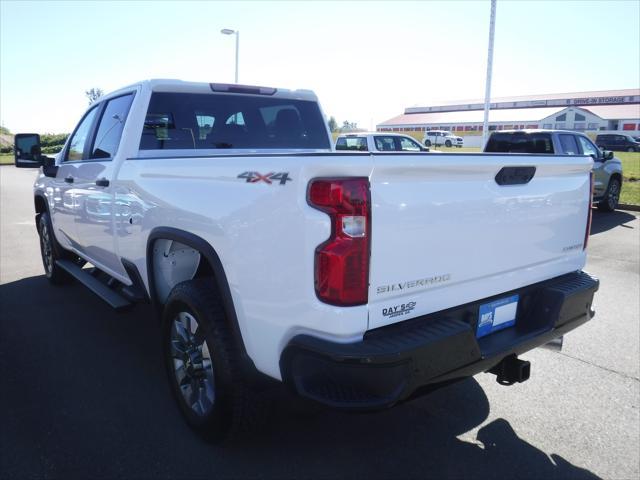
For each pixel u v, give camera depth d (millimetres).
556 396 3785
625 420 3473
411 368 2330
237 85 4508
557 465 2998
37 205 6418
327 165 2236
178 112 4262
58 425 3299
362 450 3111
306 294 2330
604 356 4488
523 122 84625
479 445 3176
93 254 4789
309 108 5039
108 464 2928
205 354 3035
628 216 12672
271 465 2953
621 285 6703
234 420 2885
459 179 2609
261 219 2494
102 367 4117
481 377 4094
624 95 92562
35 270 7031
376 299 2352
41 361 4215
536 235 3096
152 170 3451
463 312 2752
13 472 2840
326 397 2311
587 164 3371
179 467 2916
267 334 2555
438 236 2541
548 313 3125
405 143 16375
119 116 4410
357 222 2258
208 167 2891
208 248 2846
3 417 3381
